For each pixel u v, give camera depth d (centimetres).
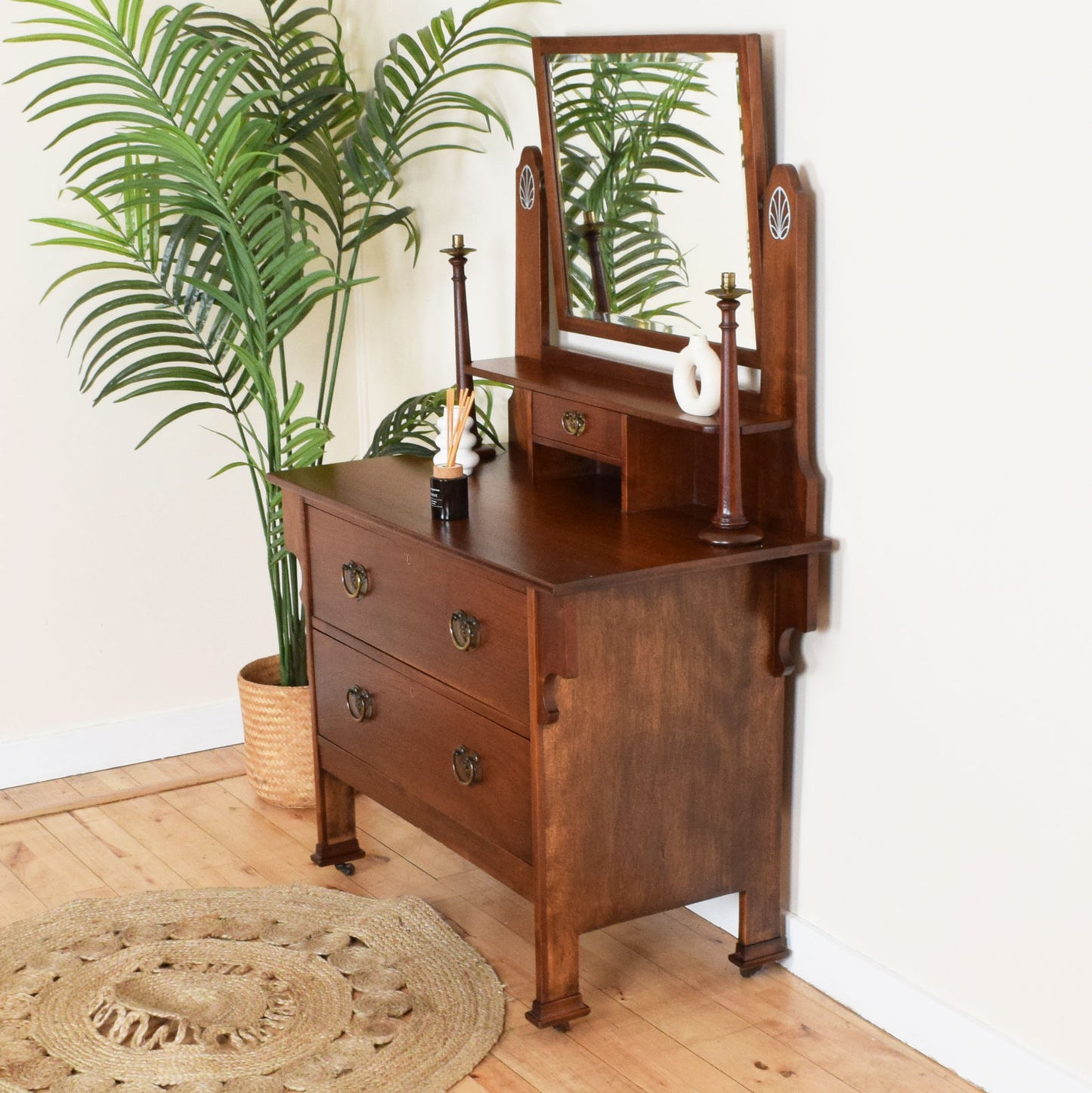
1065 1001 213
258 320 311
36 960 267
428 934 275
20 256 334
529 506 263
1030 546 207
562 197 285
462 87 321
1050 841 212
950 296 212
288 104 328
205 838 323
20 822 332
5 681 351
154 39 339
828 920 256
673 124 252
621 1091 228
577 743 231
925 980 238
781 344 238
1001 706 216
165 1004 252
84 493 352
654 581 232
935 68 209
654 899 247
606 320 279
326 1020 247
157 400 357
